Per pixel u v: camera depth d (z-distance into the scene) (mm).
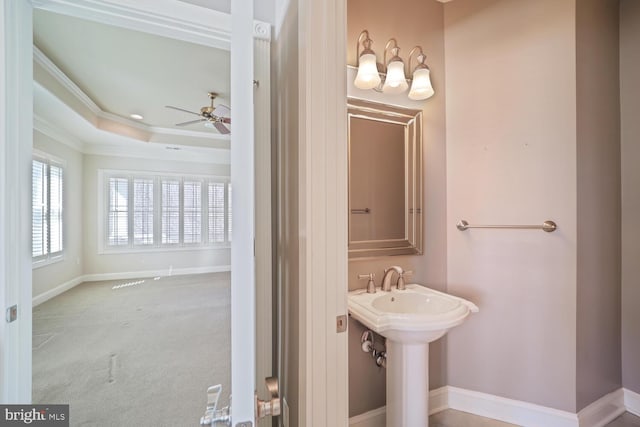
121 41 2525
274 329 1411
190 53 2709
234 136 506
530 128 1650
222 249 6543
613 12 1795
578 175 1561
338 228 959
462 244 1828
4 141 1079
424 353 1396
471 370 1785
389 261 1721
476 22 1792
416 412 1381
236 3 510
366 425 1591
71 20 2244
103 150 5418
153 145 5230
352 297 1499
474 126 1797
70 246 4902
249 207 508
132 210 5723
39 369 2338
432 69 1845
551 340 1602
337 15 963
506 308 1707
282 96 1317
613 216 1763
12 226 1104
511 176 1695
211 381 2174
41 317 3533
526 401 1652
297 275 1062
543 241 1621
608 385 1720
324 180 943
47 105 3312
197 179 6305
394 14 1728
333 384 952
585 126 1595
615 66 1798
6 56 1082
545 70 1615
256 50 1368
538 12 1633
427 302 1545
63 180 4691
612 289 1753
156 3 1229
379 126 1708
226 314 3639
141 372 2293
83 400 1939
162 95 3627
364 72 1513
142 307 3906
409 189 1771
